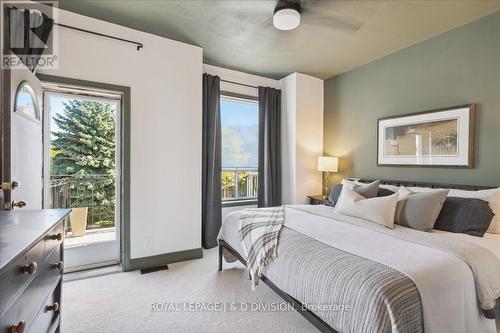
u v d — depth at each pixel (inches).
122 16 101.6
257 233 82.9
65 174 141.8
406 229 82.7
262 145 161.9
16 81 69.4
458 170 106.8
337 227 83.0
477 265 58.2
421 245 66.4
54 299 53.9
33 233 40.8
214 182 145.3
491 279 58.7
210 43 123.0
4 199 63.0
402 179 127.1
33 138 82.9
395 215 90.9
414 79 122.2
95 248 117.1
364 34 113.1
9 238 38.1
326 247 65.3
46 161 104.0
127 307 81.0
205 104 141.4
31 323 39.4
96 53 102.3
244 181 171.8
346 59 140.2
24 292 36.3
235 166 168.4
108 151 153.5
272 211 105.7
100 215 151.9
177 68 119.6
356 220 90.4
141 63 111.3
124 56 107.8
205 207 140.9
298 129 160.1
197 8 95.4
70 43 97.8
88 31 100.3
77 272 107.2
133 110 110.0
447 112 109.3
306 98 163.2
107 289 92.7
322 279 55.9
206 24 106.5
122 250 110.9
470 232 78.4
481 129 100.3
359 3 90.8
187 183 123.0
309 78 164.4
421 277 49.8
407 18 100.5
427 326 46.9
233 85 155.8
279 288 68.2
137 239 111.4
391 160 131.2
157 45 114.9
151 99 113.8
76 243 126.3
